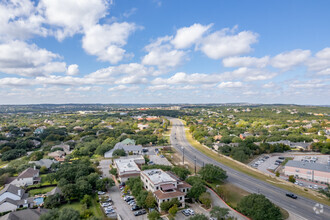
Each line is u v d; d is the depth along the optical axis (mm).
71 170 102812
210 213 66562
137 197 77562
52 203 77062
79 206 78812
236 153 142375
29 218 64938
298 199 84625
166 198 74188
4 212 74125
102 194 89250
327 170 103938
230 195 87312
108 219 67375
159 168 105312
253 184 100625
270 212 63281
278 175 112312
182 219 68625
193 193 80562
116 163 117062
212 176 98875
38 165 123375
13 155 156250
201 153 164625
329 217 71000
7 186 87312
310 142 186250
